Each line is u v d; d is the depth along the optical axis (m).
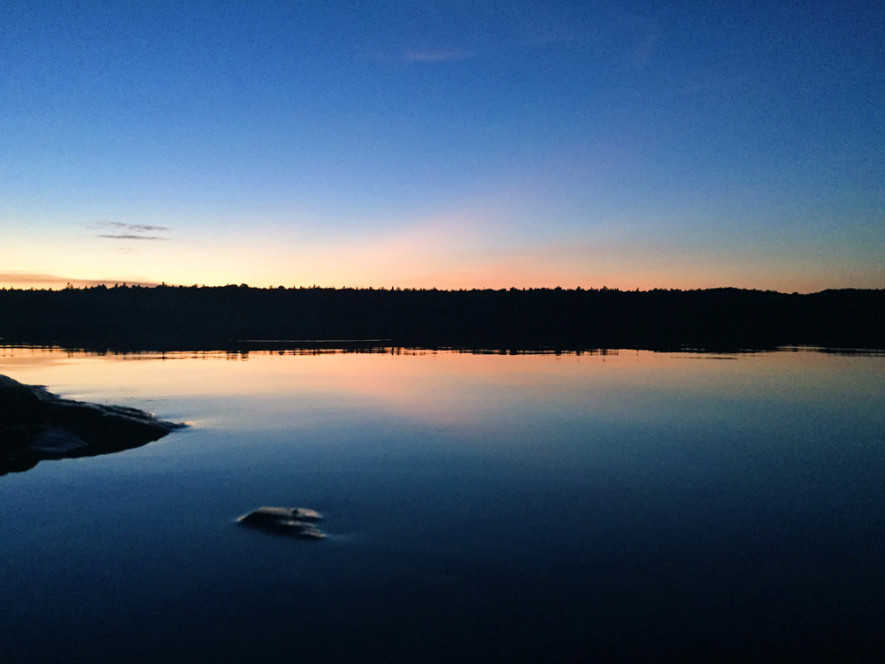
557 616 4.32
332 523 6.06
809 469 8.00
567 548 5.45
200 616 4.30
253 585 4.74
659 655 3.87
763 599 4.57
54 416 9.42
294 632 4.11
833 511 6.45
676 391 14.25
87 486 7.26
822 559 5.26
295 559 5.21
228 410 11.91
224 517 6.22
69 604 4.48
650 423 10.78
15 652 3.89
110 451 8.84
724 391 14.26
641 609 4.41
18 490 7.11
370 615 4.31
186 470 7.90
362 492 7.01
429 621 4.24
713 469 8.01
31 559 5.23
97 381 15.74
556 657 3.84
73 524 6.03
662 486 7.28
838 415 11.48
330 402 12.77
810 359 21.34
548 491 7.07
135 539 5.66
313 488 7.16
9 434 8.72
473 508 6.48
